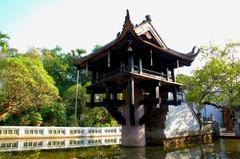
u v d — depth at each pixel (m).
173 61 14.14
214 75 20.19
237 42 20.47
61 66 38.44
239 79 20.00
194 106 21.72
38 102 21.67
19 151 11.94
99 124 28.36
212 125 22.20
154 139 15.33
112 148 13.24
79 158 9.73
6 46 13.69
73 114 30.27
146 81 13.10
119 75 11.89
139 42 11.74
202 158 9.71
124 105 13.90
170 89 14.33
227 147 14.21
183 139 16.80
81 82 39.66
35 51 41.25
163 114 15.50
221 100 22.69
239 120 25.22
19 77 19.62
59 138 20.34
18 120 27.16
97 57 13.60
